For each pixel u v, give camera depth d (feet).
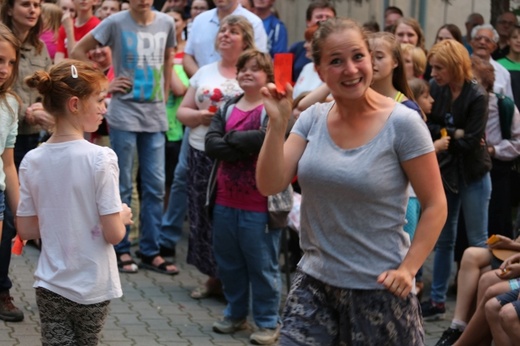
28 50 27.22
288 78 15.06
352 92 14.84
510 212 31.50
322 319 15.44
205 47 34.32
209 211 25.27
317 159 15.17
